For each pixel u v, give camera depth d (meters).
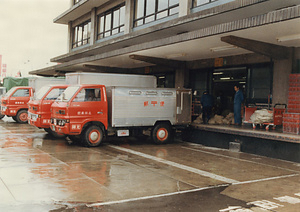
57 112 10.41
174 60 15.66
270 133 9.36
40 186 5.71
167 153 9.76
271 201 5.32
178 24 13.85
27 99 17.06
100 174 6.76
